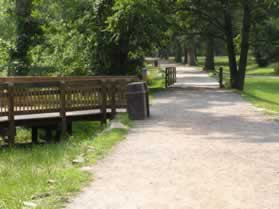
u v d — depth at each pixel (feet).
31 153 44.62
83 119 62.34
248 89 111.96
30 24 115.75
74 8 104.01
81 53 106.32
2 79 61.67
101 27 101.19
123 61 105.70
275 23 117.39
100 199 24.99
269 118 57.16
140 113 56.39
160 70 195.31
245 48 107.24
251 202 24.21
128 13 92.48
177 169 31.37
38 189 26.86
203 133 46.37
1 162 39.70
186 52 290.97
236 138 43.39
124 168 31.83
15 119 57.26
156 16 96.84
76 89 61.00
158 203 24.18
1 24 125.80
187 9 108.99
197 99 81.71
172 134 45.88
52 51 114.11
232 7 107.86
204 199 24.76
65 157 36.68
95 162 33.73
